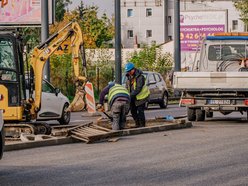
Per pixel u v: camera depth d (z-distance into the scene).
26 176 14.73
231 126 27.45
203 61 32.00
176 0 48.25
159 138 22.38
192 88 28.70
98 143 21.05
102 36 93.38
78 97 24.80
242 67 31.12
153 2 131.38
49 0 42.88
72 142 21.30
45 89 29.06
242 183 13.77
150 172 15.16
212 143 20.78
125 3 132.25
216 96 28.95
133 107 25.22
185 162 16.69
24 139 21.25
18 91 22.53
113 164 16.39
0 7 45.72
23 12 45.62
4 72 22.52
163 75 58.88
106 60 54.72
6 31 22.84
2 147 14.85
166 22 130.75
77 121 31.88
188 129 25.89
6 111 22.44
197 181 13.99
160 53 60.00
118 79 42.62
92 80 53.50
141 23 131.88
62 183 13.85
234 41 31.75
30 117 23.23
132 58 59.41
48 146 20.30
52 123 30.67
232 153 18.36
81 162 16.77
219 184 13.65
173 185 13.54
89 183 13.81
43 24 39.03
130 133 23.56
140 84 25.12
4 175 14.88
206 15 66.19
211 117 33.22
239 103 28.83
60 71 49.25
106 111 26.42
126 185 13.56
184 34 66.38
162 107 43.41
